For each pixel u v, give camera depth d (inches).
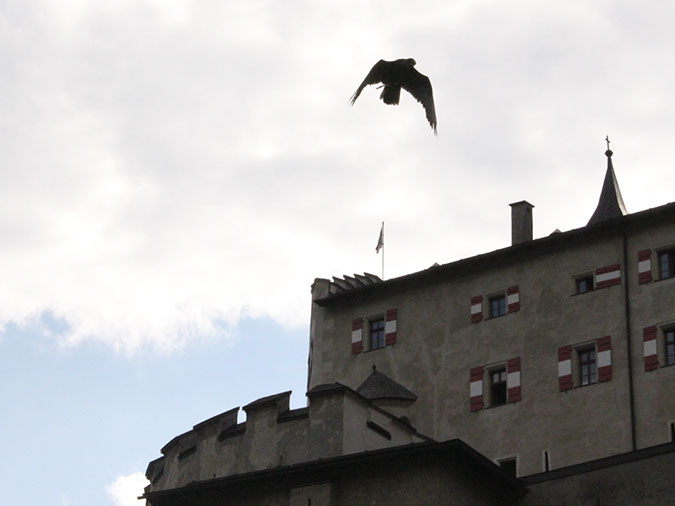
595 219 3238.2
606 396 2679.6
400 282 3048.7
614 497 1913.1
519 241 3048.7
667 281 2704.2
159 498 2233.0
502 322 2881.4
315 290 3248.0
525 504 2010.3
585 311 2780.5
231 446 2433.6
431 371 2933.1
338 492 2052.2
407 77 1037.2
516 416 2770.7
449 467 1987.0
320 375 3097.9
